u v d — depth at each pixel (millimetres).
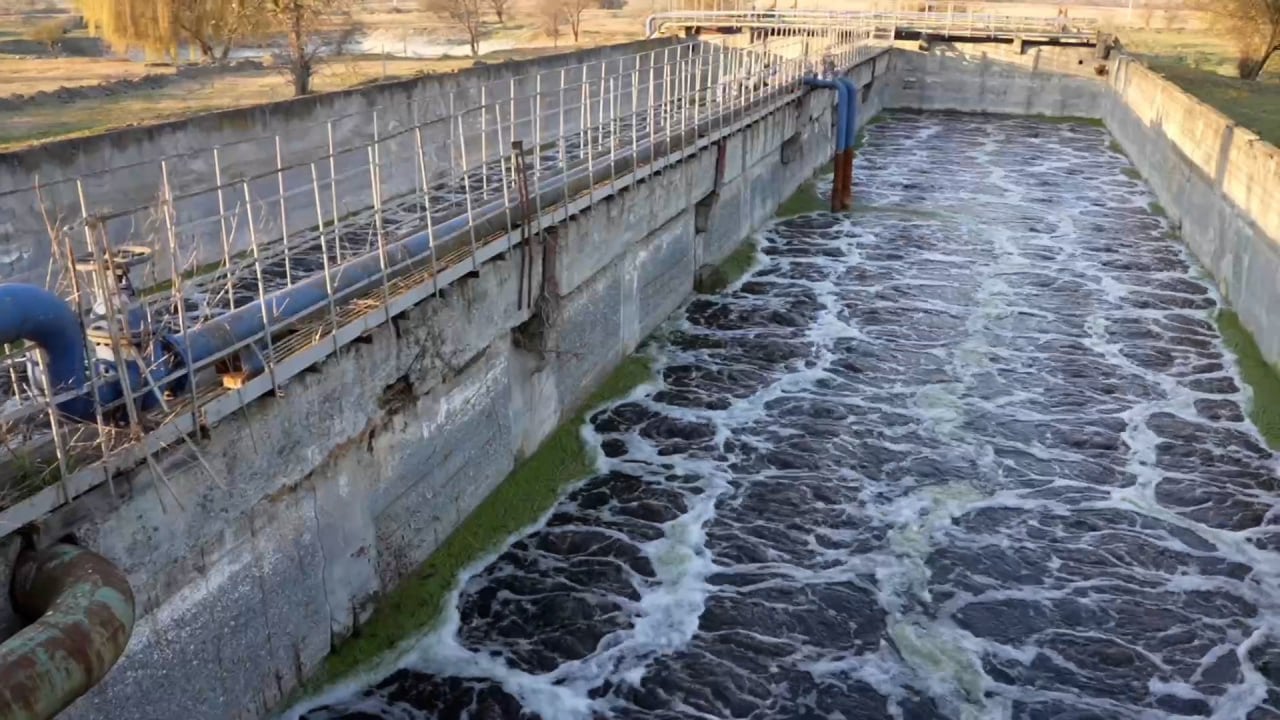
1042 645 13367
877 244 30266
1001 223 32781
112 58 55031
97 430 9188
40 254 16594
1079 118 52438
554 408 18219
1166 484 17188
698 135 24156
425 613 13594
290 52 41562
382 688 12320
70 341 8719
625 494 16625
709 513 16156
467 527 15359
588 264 18688
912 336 23391
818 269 27906
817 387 20672
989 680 12719
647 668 12836
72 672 7500
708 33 53344
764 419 19266
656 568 14750
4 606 8297
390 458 13211
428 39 77062
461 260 14211
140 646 9430
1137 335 23641
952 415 19531
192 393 9586
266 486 10883
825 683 12633
